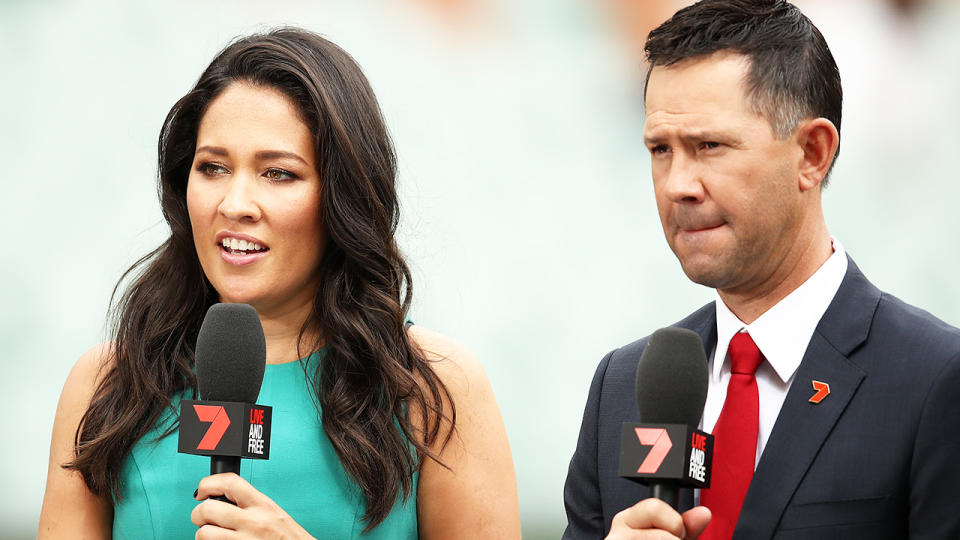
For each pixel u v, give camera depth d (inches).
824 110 350.6
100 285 1171.9
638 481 311.7
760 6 349.1
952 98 1280.8
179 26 1235.9
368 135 401.7
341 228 392.5
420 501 406.3
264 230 381.1
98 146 1197.1
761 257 345.7
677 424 306.8
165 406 399.2
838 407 339.6
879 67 1290.6
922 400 330.3
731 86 337.7
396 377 398.3
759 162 338.0
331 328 400.5
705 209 339.6
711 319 377.1
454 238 1235.9
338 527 388.8
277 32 402.0
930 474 325.1
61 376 1164.5
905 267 1277.1
